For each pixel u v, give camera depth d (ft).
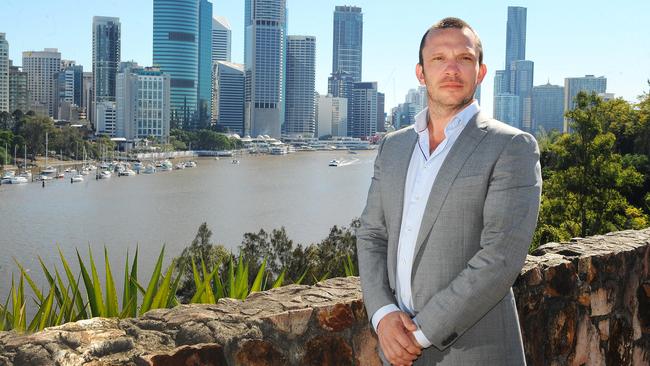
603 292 10.82
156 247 199.31
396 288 7.32
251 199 326.24
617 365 11.16
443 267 6.88
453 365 6.89
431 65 7.22
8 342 6.89
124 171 485.15
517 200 6.68
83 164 544.62
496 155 6.82
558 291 10.02
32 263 172.45
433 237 6.93
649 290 11.83
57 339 7.02
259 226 238.89
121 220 255.91
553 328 9.97
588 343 10.56
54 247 199.82
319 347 8.16
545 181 102.94
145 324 7.64
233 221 252.21
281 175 495.00
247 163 654.12
